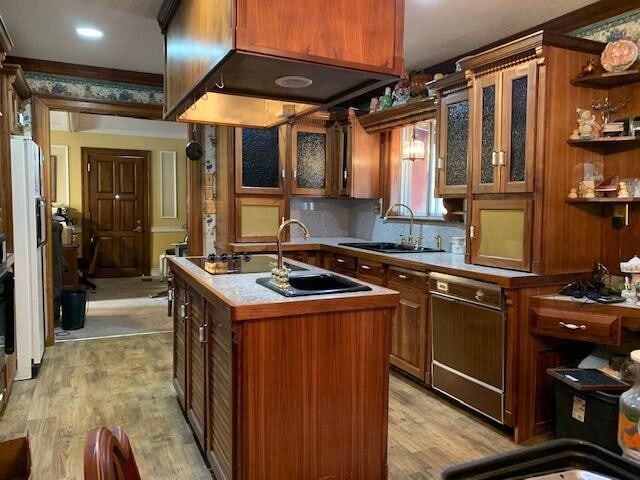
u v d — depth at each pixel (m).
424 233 4.30
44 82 4.36
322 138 4.96
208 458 2.31
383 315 2.11
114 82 4.59
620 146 2.75
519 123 2.77
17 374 3.51
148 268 8.30
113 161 7.98
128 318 5.41
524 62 2.71
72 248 6.52
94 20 3.27
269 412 1.92
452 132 3.42
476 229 3.07
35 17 3.22
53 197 7.63
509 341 2.64
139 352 4.22
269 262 3.16
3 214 3.42
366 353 2.08
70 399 3.20
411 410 3.06
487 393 2.78
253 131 4.58
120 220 8.09
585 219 2.79
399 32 1.95
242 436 1.88
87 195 7.84
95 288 7.06
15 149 3.50
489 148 2.97
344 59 1.85
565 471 0.83
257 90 2.33
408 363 3.49
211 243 5.00
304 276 2.57
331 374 2.02
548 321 2.57
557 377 2.46
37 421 2.87
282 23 1.74
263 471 1.92
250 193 4.59
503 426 2.84
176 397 3.24
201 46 2.10
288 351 1.93
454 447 2.61
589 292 2.59
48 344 4.36
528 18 3.08
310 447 2.00
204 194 4.95
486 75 2.96
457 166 3.39
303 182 4.91
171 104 2.75
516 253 2.81
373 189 4.81
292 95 2.42
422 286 3.31
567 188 2.71
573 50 2.67
